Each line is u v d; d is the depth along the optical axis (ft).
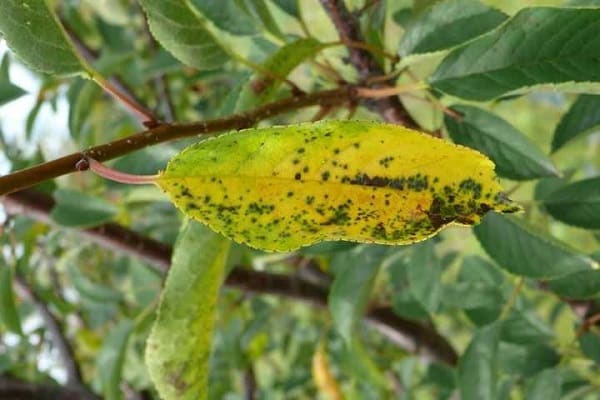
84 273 2.50
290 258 2.11
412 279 1.60
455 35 1.13
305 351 2.52
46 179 0.88
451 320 2.82
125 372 2.41
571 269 1.25
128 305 2.53
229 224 0.88
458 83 1.13
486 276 1.64
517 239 1.28
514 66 1.10
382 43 1.31
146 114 1.01
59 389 2.25
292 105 1.16
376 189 0.86
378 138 0.85
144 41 2.52
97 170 0.89
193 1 1.26
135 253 1.78
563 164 3.09
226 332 2.35
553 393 1.47
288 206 0.87
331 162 0.86
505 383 1.60
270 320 2.55
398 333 2.08
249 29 1.29
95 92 1.90
